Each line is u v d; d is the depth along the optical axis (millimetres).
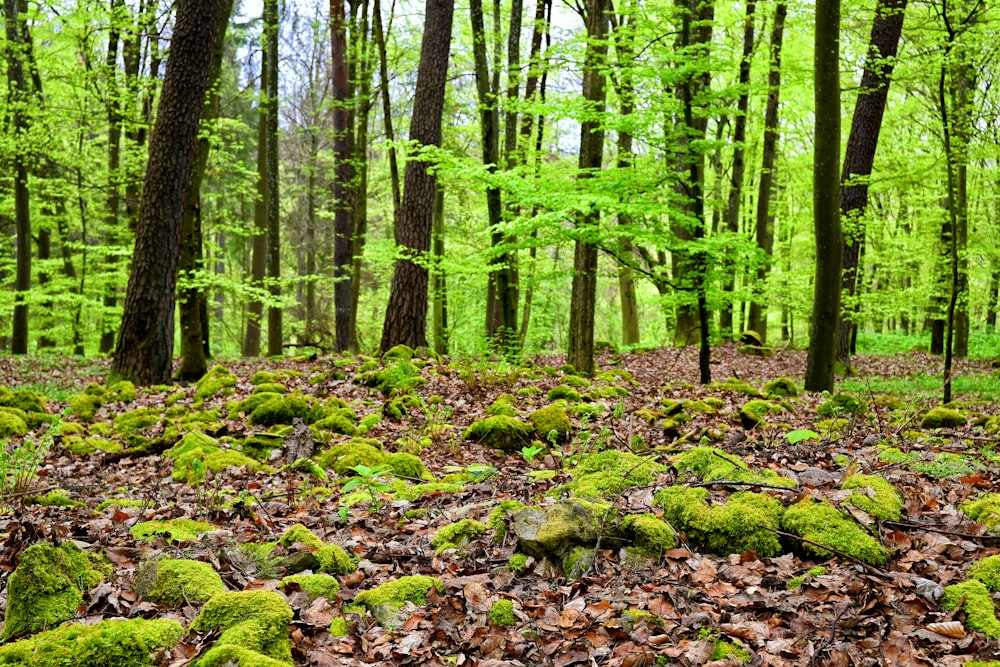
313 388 10242
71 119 17844
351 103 17562
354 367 11781
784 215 23438
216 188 29375
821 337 10734
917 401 10406
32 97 16547
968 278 17547
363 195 19250
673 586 3715
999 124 14352
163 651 3053
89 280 20500
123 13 16141
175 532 4422
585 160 11523
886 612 3318
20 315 18531
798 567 3834
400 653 3270
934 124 14852
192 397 9898
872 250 22656
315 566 4047
